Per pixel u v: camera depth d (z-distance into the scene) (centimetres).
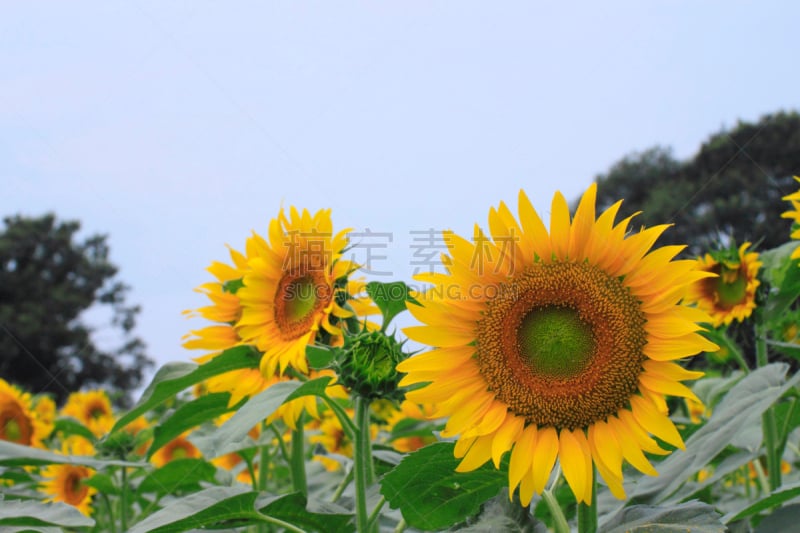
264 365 362
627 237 265
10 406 580
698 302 459
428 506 292
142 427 655
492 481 283
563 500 365
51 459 400
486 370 264
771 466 381
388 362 313
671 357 252
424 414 544
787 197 396
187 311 411
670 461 327
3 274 3469
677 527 238
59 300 3466
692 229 2181
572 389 256
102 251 3778
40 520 308
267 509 302
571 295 261
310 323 360
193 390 656
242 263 417
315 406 374
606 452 251
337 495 378
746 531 328
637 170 2423
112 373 3484
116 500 554
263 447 484
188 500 280
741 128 2331
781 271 438
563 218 268
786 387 320
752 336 453
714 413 347
